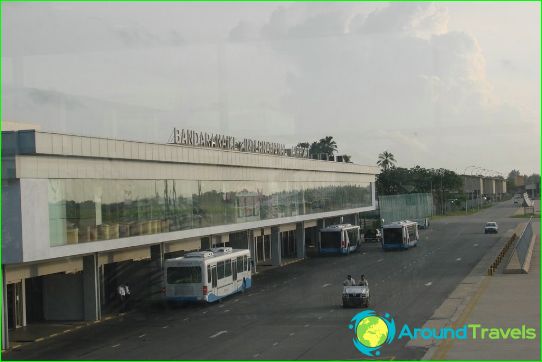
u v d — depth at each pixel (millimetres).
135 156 41344
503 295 40656
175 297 41875
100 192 38375
